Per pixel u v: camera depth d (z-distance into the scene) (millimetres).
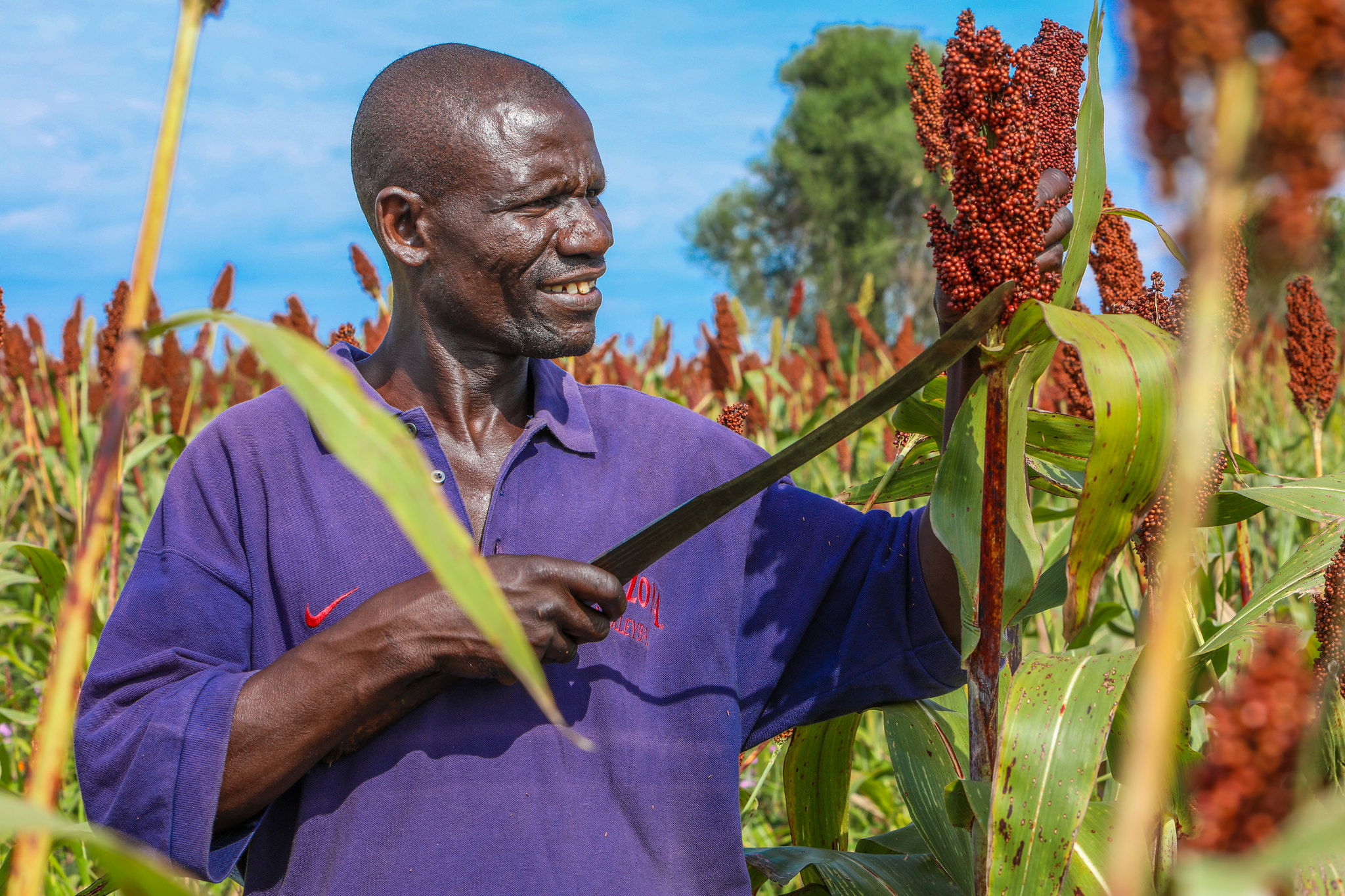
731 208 45562
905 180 40031
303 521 1854
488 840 1704
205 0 777
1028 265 1420
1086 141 1476
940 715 2195
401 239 1915
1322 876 1424
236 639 1849
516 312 1886
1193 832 1629
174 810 1614
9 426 7168
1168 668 529
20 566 5027
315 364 667
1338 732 1425
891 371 8164
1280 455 5023
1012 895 1400
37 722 3236
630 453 1999
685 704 1870
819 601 1970
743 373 6438
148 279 771
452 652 1604
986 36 1393
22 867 749
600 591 1627
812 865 2162
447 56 1903
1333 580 1547
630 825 1779
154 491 5492
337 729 1638
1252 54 495
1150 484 1353
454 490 1861
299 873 1754
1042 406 4945
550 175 1850
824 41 45344
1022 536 1513
